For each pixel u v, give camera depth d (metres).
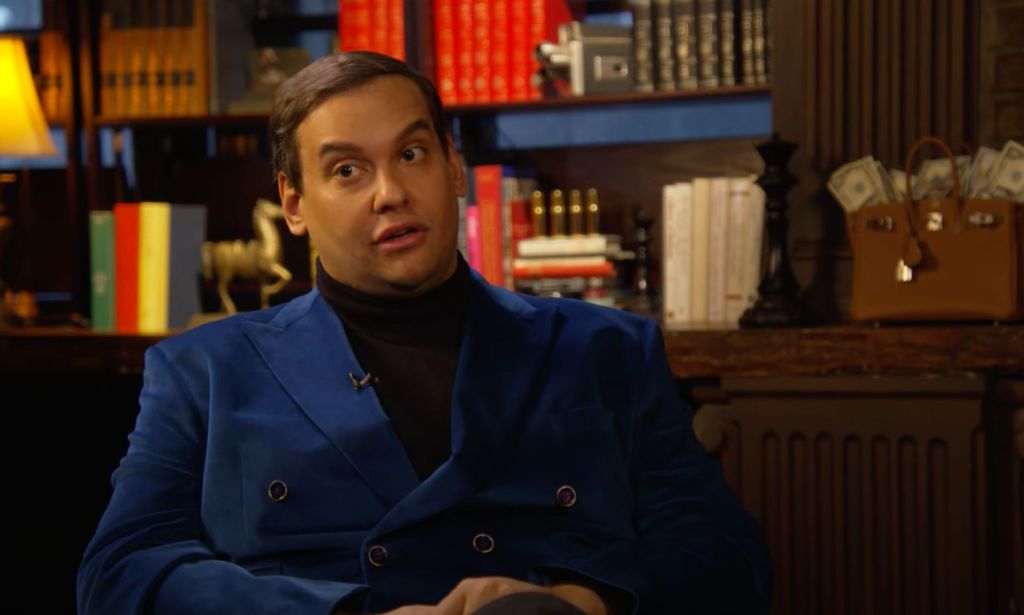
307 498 1.28
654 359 1.42
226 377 1.33
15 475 3.17
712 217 2.70
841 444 2.30
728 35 2.84
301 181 1.31
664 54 2.89
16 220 3.44
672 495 1.34
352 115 1.27
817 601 2.32
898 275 2.34
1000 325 2.29
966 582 2.24
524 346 1.36
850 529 2.30
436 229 1.29
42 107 3.25
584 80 2.94
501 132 3.28
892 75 2.65
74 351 2.72
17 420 3.17
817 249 2.71
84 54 3.21
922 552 2.26
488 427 1.29
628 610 1.18
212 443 1.30
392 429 1.29
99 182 3.23
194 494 1.32
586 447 1.32
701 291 2.71
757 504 2.35
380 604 1.24
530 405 1.33
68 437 3.16
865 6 2.65
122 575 1.22
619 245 2.98
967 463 2.23
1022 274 2.29
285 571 1.27
